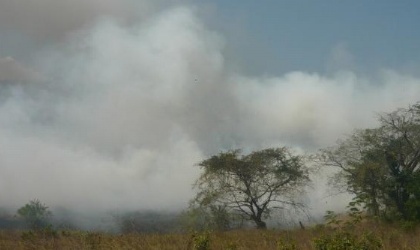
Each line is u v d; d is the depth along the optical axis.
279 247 18.22
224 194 41.31
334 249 16.11
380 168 33.53
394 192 33.62
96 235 22.17
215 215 41.31
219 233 24.89
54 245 19.84
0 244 19.42
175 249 18.97
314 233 25.95
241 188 41.47
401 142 34.88
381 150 34.78
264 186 41.06
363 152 35.50
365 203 33.00
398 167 34.84
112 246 19.31
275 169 40.81
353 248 16.20
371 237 17.91
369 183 33.84
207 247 19.05
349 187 34.75
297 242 20.53
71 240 20.81
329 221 29.27
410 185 32.75
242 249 18.97
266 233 25.11
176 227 41.84
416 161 34.56
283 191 40.53
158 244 19.56
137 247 19.58
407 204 31.61
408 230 27.41
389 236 22.02
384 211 33.00
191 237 20.00
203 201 41.62
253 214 41.41
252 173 40.94
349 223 28.53
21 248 18.70
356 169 34.03
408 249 18.47
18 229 25.00
